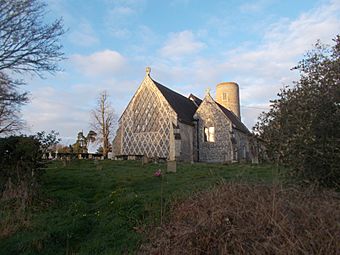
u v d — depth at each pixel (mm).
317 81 6891
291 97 7086
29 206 9523
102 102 54156
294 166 6715
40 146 12195
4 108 18031
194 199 6789
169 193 10305
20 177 10969
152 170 18438
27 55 15547
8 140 11625
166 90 42875
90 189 12664
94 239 7594
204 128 39719
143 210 8797
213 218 5359
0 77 15719
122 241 7254
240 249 4832
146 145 39219
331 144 6336
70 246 7410
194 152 39250
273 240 4648
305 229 4684
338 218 4805
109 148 52750
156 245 5859
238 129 40312
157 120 39125
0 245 7273
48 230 7887
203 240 5223
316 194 5781
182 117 39062
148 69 41344
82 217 8789
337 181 6426
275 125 7316
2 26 14578
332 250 4363
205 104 40312
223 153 37781
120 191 10648
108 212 9117
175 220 6441
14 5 14688
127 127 41312
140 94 41125
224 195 5969
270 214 5035
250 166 18000
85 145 56094
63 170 18375
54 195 11039
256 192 5789
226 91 54156
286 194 5672
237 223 5207
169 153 37000
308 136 6445
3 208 9094
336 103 6535
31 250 7066
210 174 14055
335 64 6738
